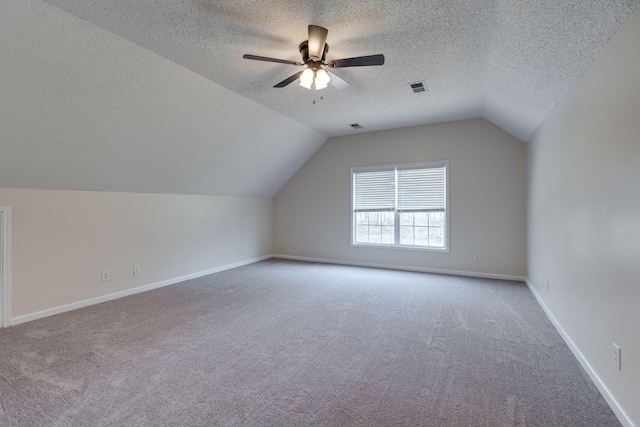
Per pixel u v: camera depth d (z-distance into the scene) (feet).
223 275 17.16
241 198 19.97
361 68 10.11
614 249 5.90
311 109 14.39
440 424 5.56
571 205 8.29
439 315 10.95
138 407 6.01
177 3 6.81
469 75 10.53
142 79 9.50
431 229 17.53
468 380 6.94
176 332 9.55
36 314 10.57
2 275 9.85
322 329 9.80
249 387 6.70
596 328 6.68
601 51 6.37
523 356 8.00
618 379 5.70
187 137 12.84
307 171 21.16
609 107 6.07
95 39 7.84
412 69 10.16
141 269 14.07
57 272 11.17
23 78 7.64
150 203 14.49
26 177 10.03
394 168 18.22
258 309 11.64
